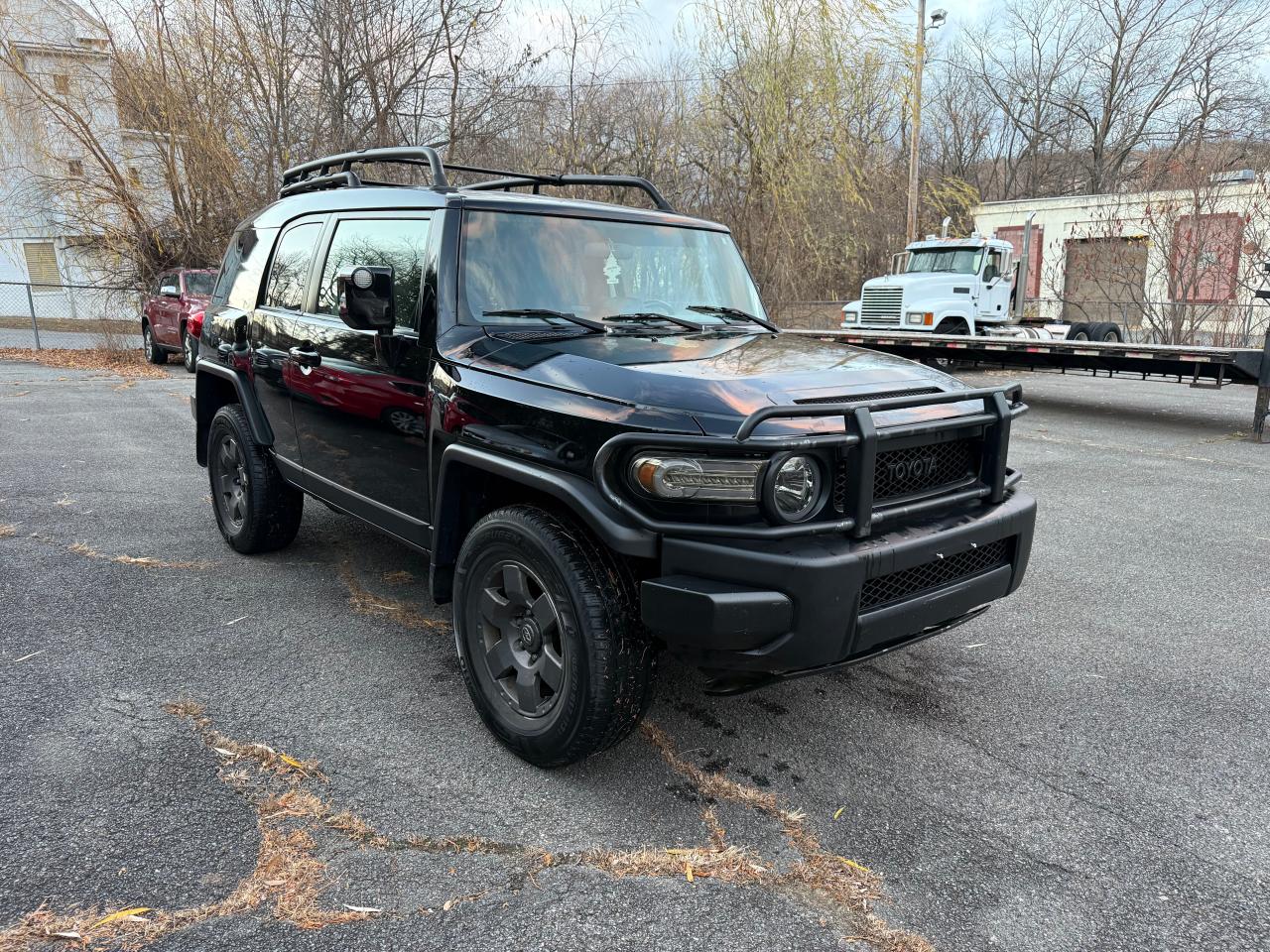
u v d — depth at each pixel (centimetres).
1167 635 423
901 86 1612
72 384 1338
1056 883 241
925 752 311
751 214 1714
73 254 1973
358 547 528
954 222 2744
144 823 255
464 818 264
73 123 1769
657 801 276
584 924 220
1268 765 305
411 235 356
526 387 288
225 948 208
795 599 246
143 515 591
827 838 259
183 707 327
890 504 274
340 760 295
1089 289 2452
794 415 241
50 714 319
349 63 1836
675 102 1677
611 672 264
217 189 1831
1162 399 1383
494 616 303
